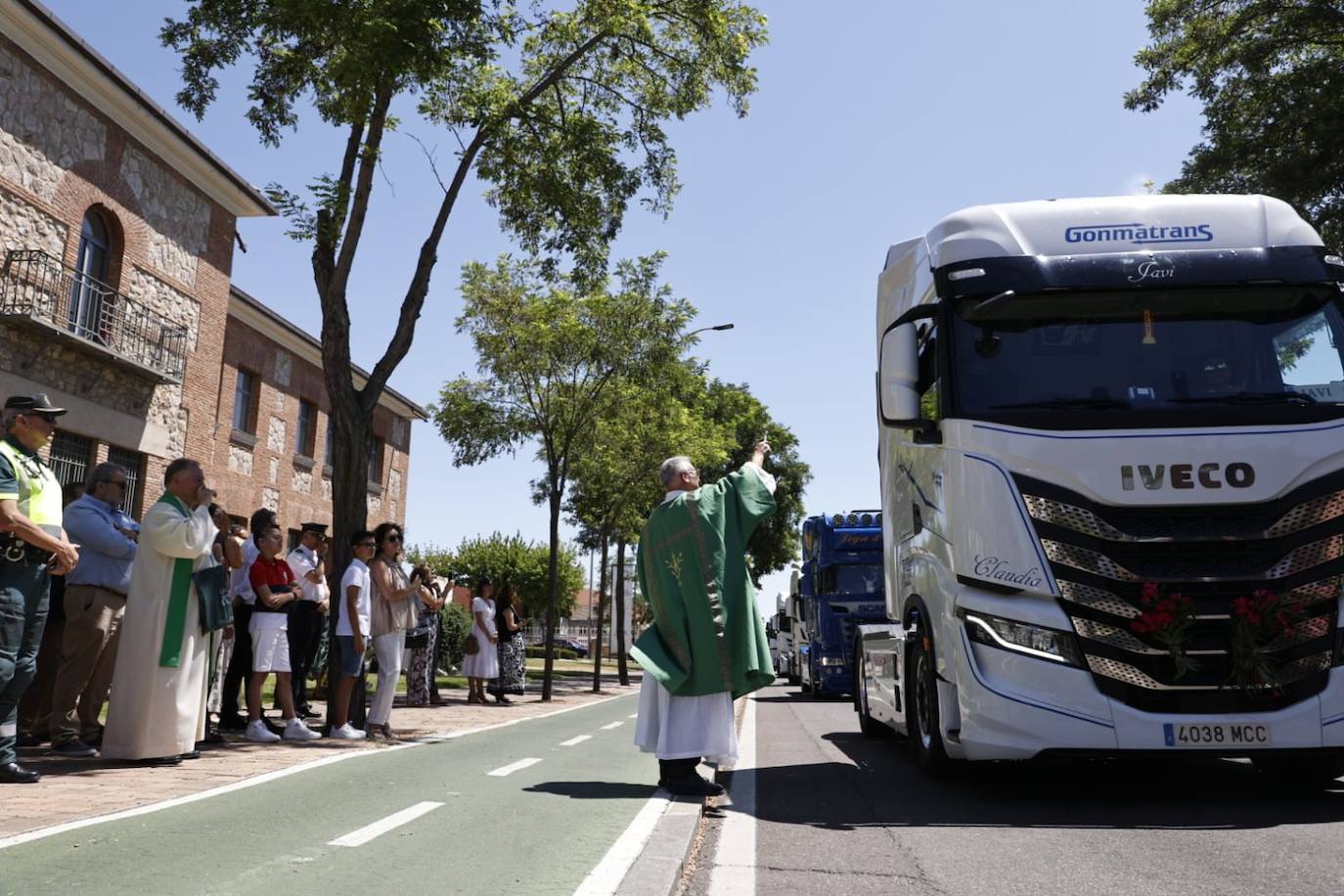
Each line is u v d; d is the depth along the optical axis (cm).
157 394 1716
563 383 1952
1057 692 545
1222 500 550
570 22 1242
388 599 906
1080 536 558
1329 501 551
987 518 579
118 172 1591
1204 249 633
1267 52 1784
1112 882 393
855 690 1106
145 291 1669
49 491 579
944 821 534
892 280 827
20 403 570
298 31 983
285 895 319
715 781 699
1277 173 1706
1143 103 1914
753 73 1292
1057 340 616
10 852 367
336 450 1003
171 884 328
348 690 881
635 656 573
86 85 1491
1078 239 643
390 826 441
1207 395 586
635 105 1302
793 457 4816
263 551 870
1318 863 425
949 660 602
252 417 2278
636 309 1873
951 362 623
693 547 574
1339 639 538
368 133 1052
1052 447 573
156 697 636
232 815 454
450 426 1939
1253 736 531
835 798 613
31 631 561
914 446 714
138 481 1686
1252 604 534
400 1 905
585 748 832
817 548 2031
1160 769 748
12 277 1364
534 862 380
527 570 4631
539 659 5700
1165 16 1859
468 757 729
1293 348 601
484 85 1160
